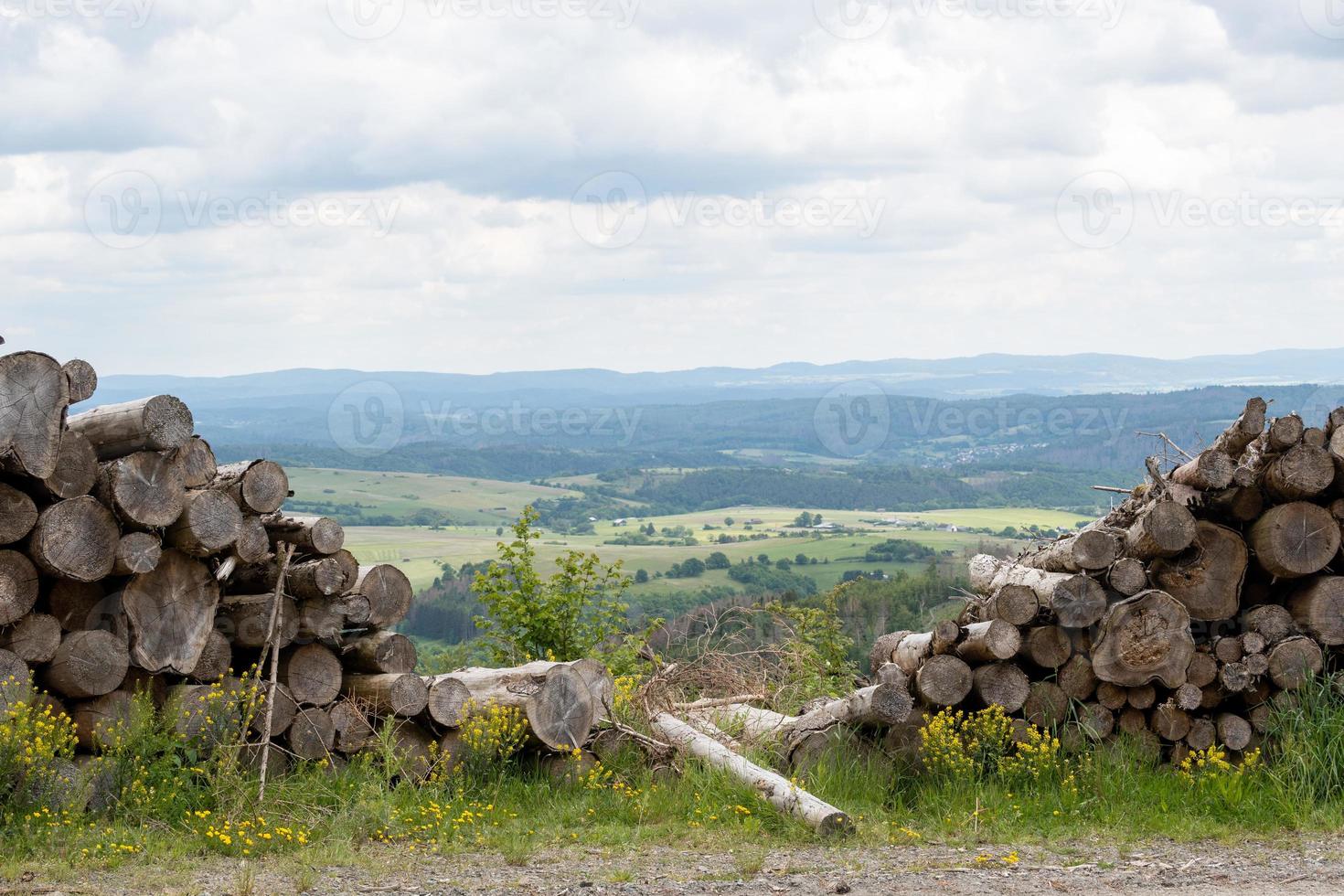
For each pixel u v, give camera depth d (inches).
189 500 308.0
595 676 356.2
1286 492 330.0
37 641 283.3
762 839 288.2
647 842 286.0
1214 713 338.3
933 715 342.3
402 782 325.4
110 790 285.4
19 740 264.1
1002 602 329.7
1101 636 328.8
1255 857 263.4
